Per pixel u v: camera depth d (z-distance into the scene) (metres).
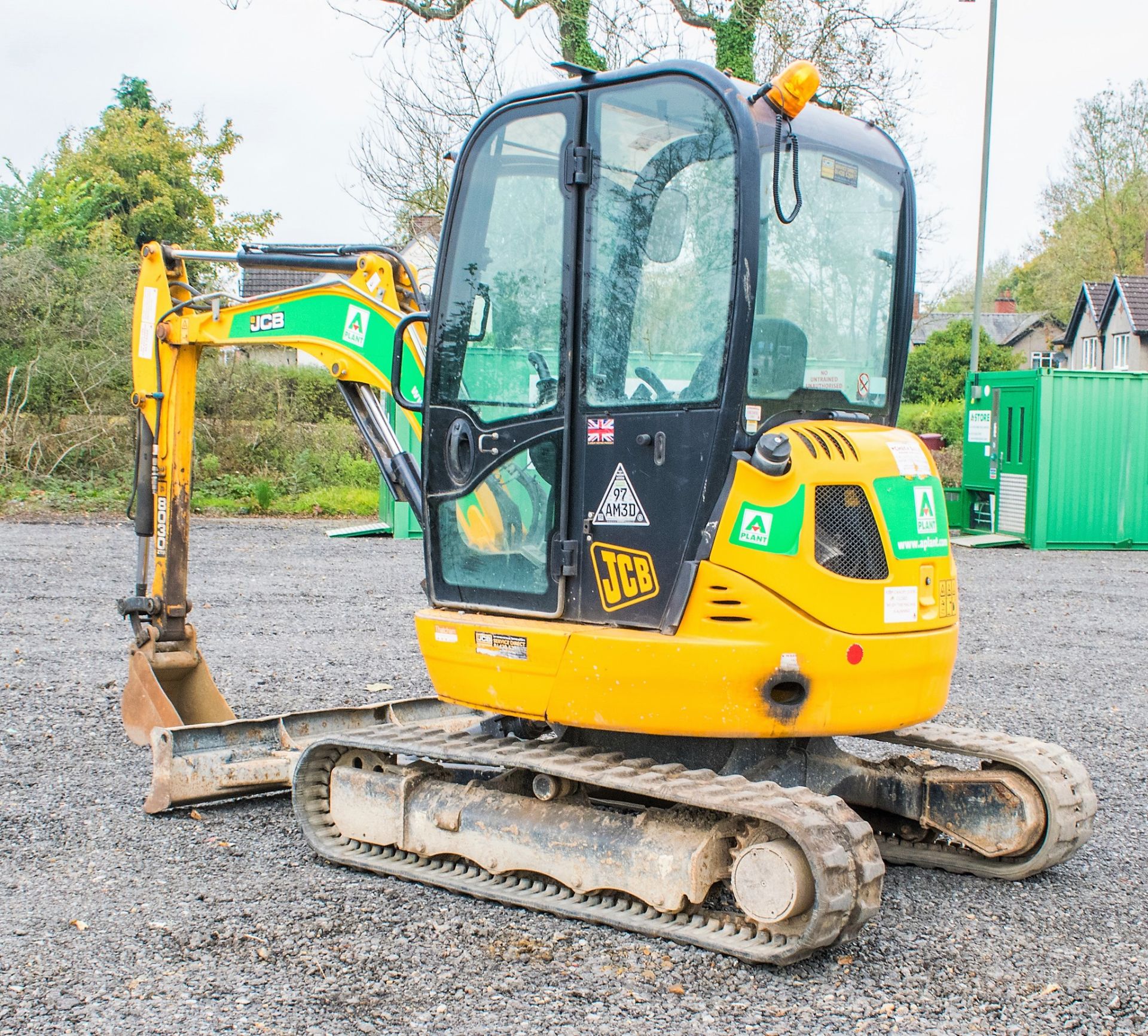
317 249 5.81
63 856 4.77
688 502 4.05
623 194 4.23
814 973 3.77
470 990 3.59
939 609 4.37
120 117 46.25
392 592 11.87
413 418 5.34
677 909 3.96
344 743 4.82
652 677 4.05
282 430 21.59
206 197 47.09
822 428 4.23
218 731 5.64
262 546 15.35
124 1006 3.45
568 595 4.39
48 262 20.98
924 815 4.89
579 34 17.62
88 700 7.40
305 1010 3.43
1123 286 45.91
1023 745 4.84
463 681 4.62
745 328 3.96
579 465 4.34
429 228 19.55
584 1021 3.40
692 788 3.92
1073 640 10.30
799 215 4.30
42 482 19.09
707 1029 3.36
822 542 4.04
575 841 4.21
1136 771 6.39
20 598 10.95
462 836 4.52
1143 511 17.09
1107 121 50.50
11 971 3.67
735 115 3.96
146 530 6.49
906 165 4.85
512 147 4.55
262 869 4.69
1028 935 4.14
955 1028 3.41
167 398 6.38
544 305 4.43
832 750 4.86
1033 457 16.92
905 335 4.82
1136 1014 3.53
